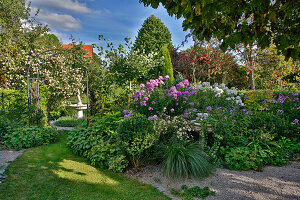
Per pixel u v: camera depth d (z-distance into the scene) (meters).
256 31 1.88
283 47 1.77
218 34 2.07
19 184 2.89
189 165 3.23
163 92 5.46
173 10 1.84
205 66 12.45
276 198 2.53
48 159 3.96
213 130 3.83
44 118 6.47
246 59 9.92
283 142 3.92
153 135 3.49
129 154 3.58
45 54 8.86
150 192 2.79
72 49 10.45
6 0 9.20
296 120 4.21
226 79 12.94
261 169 3.41
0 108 6.83
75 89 9.59
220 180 3.07
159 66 9.90
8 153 4.28
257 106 5.79
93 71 7.35
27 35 9.60
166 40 16.20
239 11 1.77
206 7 1.62
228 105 6.02
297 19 1.64
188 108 4.96
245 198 2.56
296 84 10.62
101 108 6.52
